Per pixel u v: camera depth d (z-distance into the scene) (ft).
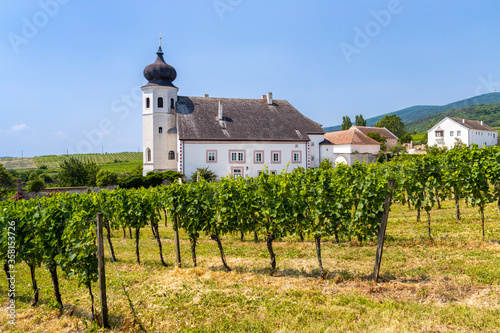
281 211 34.47
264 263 38.17
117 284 31.96
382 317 23.00
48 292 31.12
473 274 29.01
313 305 25.54
